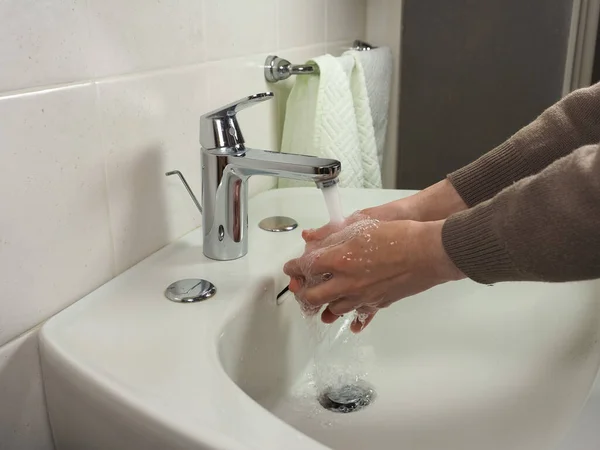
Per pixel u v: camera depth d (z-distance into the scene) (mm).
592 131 559
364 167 978
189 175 667
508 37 1150
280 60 816
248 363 553
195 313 511
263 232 691
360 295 471
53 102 474
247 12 743
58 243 498
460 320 703
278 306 603
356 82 962
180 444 371
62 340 465
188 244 650
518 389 582
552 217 362
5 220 447
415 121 1255
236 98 741
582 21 1106
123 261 581
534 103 1178
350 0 1107
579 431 385
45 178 477
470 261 406
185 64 633
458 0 1156
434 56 1203
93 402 426
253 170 565
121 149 557
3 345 457
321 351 683
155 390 406
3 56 427
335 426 581
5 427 467
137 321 496
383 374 657
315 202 793
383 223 471
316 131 840
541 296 682
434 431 561
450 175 609
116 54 535
